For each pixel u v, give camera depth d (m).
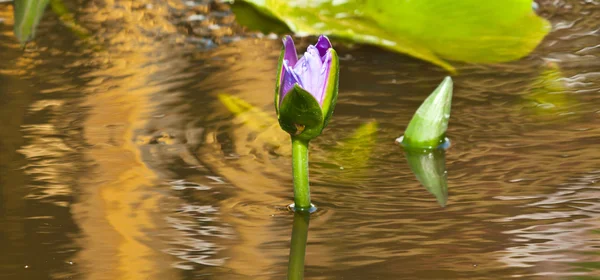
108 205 2.20
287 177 2.25
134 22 2.58
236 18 2.60
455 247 2.13
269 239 2.15
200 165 2.27
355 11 2.59
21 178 2.24
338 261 2.12
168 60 2.48
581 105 2.37
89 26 2.56
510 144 2.30
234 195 2.22
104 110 2.36
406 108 2.38
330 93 2.14
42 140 2.30
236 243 2.14
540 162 2.26
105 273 2.10
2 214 2.18
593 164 2.25
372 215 2.18
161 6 2.63
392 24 2.56
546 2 2.64
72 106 2.37
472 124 2.34
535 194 2.21
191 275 2.10
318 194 2.22
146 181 2.24
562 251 2.12
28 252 2.13
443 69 2.46
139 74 2.44
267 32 2.56
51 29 2.55
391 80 2.44
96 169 2.25
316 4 2.59
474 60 2.48
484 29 2.55
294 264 2.11
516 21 2.56
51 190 2.22
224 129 2.33
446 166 2.27
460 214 2.18
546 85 2.41
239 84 2.42
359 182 2.24
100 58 2.48
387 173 2.26
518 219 2.17
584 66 2.45
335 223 2.17
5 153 2.28
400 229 2.16
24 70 2.45
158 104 2.38
